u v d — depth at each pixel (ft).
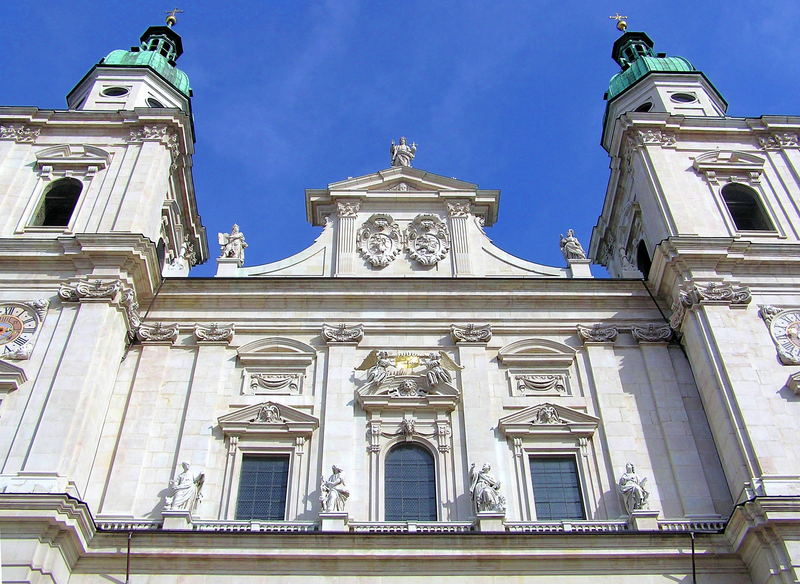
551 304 102.22
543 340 98.99
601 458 88.99
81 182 108.99
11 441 81.00
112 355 91.56
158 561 76.54
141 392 92.63
